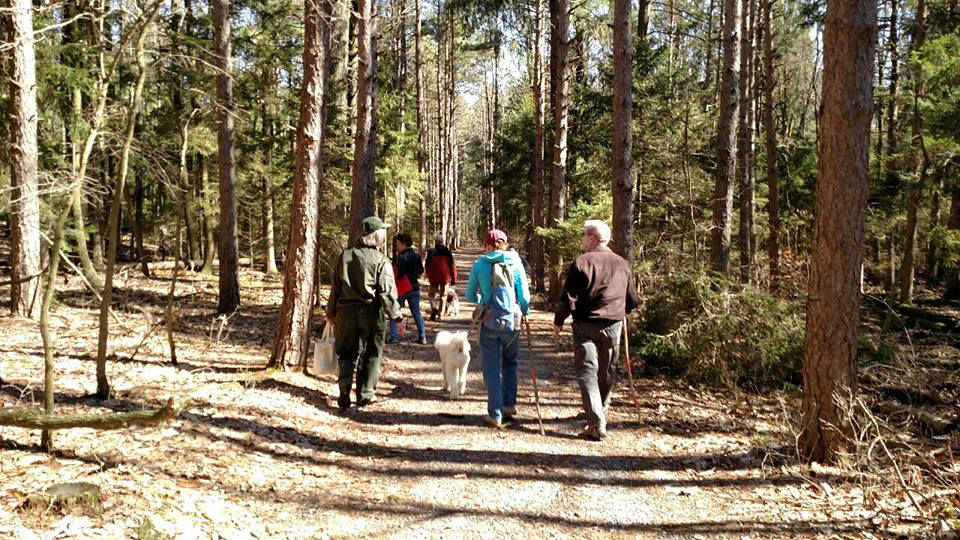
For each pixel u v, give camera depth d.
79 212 5.12
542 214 17.72
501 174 24.36
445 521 3.96
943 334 12.84
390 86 20.77
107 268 5.08
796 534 3.82
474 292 5.97
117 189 4.70
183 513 3.55
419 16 24.91
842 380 4.82
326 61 7.16
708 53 22.67
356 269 6.20
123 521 3.26
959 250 16.95
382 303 6.28
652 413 6.50
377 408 6.44
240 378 6.63
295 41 15.80
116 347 7.84
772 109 15.63
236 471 4.32
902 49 18.98
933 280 21.09
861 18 4.50
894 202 17.70
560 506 4.24
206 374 6.77
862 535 3.76
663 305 8.62
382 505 4.15
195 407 5.45
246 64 15.38
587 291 5.66
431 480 4.62
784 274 13.04
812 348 4.93
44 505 3.22
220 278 12.16
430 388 7.44
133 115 4.48
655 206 18.30
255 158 16.42
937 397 7.34
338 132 15.78
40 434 4.27
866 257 22.25
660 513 4.15
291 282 7.14
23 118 8.66
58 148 11.27
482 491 4.45
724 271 11.40
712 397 7.23
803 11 19.80
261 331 10.52
